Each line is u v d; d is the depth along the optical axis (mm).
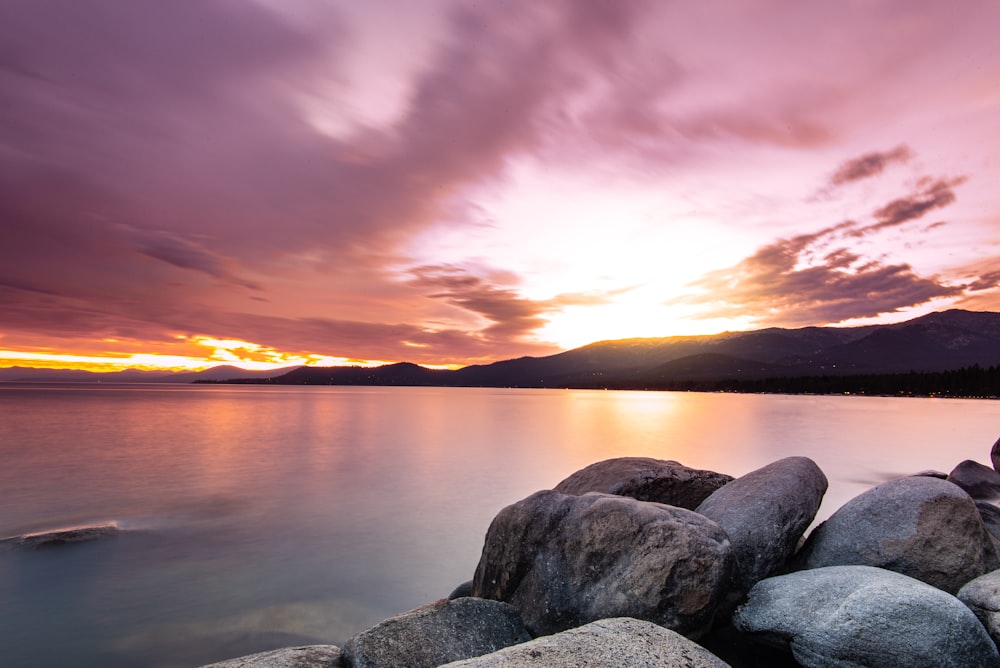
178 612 10383
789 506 7211
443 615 5855
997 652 4988
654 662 4156
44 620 10008
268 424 53719
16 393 144125
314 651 5133
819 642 5273
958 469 13859
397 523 16750
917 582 5527
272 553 13875
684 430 49656
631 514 6375
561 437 42656
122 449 33156
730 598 6434
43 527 16031
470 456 31125
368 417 66875
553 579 6453
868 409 93625
